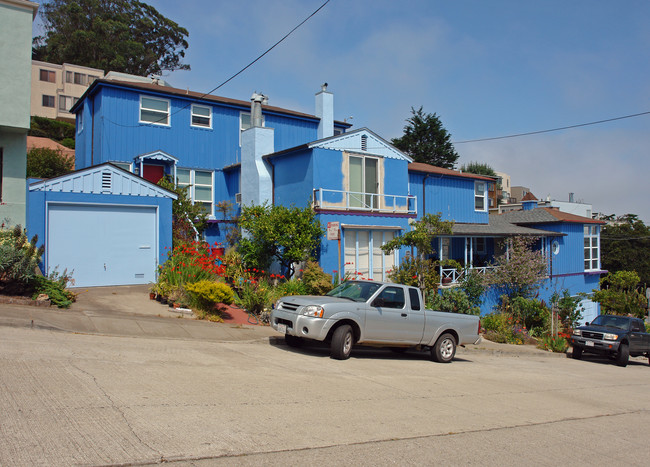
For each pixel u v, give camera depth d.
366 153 21.20
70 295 12.24
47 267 13.96
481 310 23.38
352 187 20.84
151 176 22.00
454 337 12.58
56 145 36.75
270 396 6.86
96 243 14.78
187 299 13.05
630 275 29.36
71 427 4.96
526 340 20.61
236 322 13.10
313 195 19.45
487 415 7.47
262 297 14.35
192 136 23.23
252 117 22.22
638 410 9.46
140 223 15.54
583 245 30.23
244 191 22.16
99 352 8.30
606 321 19.66
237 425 5.54
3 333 8.79
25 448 4.39
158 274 14.98
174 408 5.86
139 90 21.72
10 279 11.34
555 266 28.12
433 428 6.39
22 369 6.80
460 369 11.67
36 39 66.75
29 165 28.44
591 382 12.45
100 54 63.25
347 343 10.53
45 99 56.56
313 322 10.05
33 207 13.80
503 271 23.56
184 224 18.39
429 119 49.59
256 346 10.93
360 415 6.52
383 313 11.01
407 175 22.88
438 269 24.23
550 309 23.45
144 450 4.59
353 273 19.80
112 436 4.83
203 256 15.16
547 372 13.38
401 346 11.76
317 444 5.27
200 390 6.74
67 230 14.35
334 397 7.25
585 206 45.47
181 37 72.31
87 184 14.62
